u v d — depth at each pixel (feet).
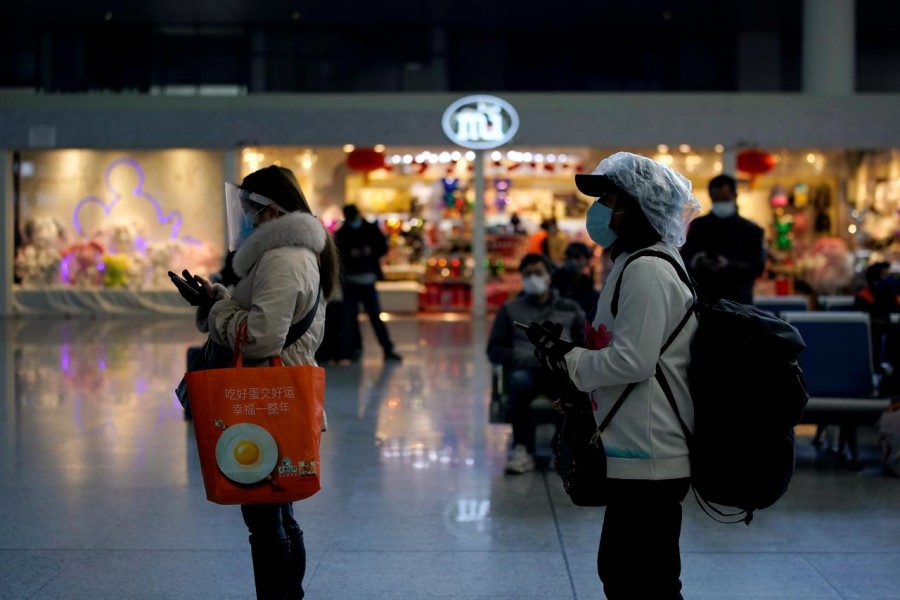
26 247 67.41
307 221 12.50
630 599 10.69
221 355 12.58
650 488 10.60
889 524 18.88
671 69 86.33
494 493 21.15
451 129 65.31
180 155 67.21
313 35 82.99
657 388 10.59
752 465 10.27
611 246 11.41
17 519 19.02
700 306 10.85
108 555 16.94
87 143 66.49
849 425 23.79
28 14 78.28
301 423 11.69
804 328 25.70
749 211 68.28
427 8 77.51
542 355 11.06
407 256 69.36
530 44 86.12
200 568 16.30
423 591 15.34
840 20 69.82
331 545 17.58
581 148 65.98
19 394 33.73
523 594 15.21
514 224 67.31
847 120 64.69
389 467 23.52
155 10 77.71
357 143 65.57
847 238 66.08
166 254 66.90
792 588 15.48
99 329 57.77
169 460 23.93
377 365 42.47
